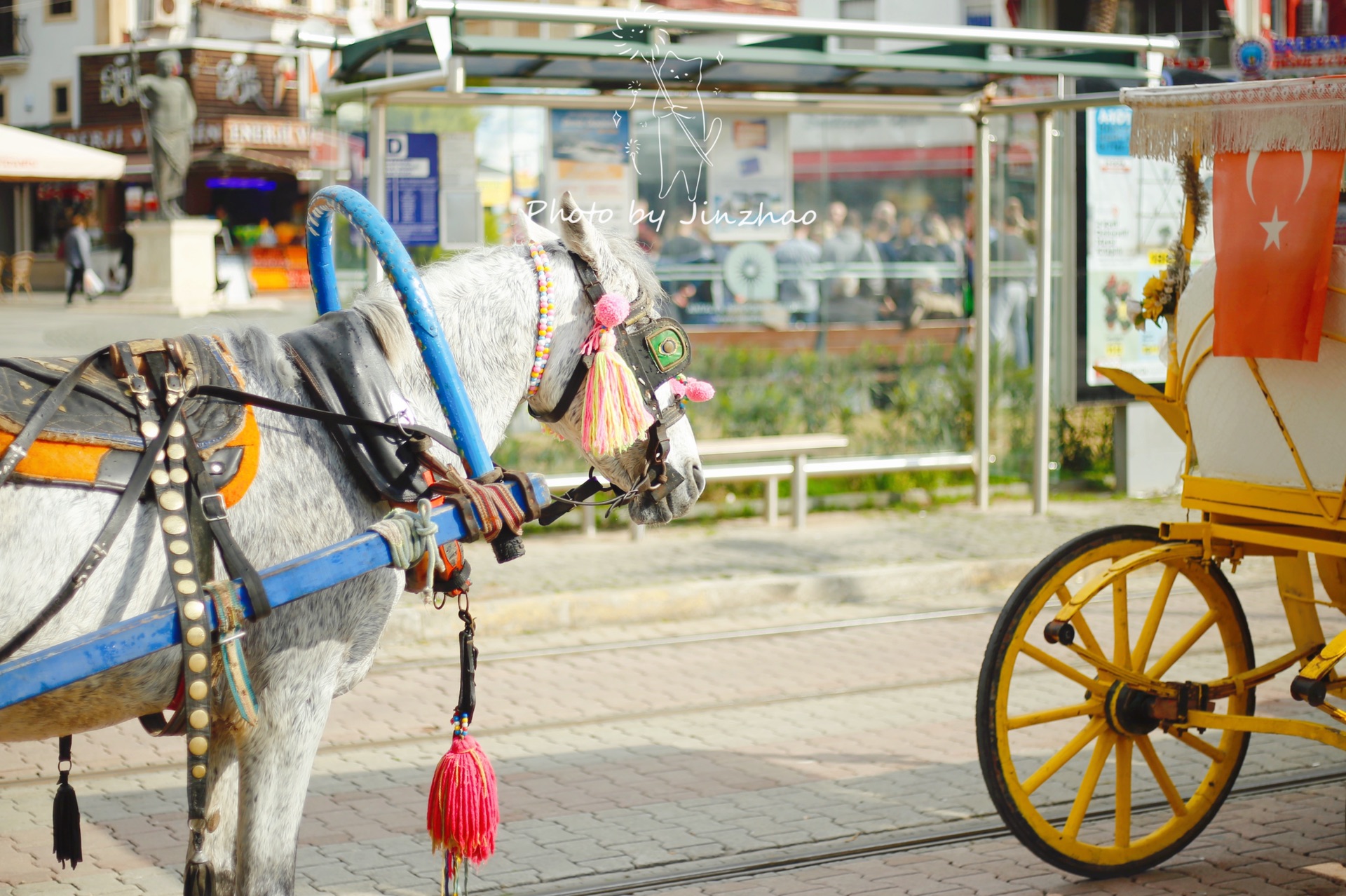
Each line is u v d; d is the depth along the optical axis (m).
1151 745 4.39
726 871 4.29
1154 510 10.83
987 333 10.83
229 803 2.99
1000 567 8.73
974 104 10.12
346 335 3.08
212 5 20.62
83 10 21.75
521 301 3.30
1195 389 4.27
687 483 3.47
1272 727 4.01
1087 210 10.98
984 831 4.66
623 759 5.41
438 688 6.39
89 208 22.06
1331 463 3.89
